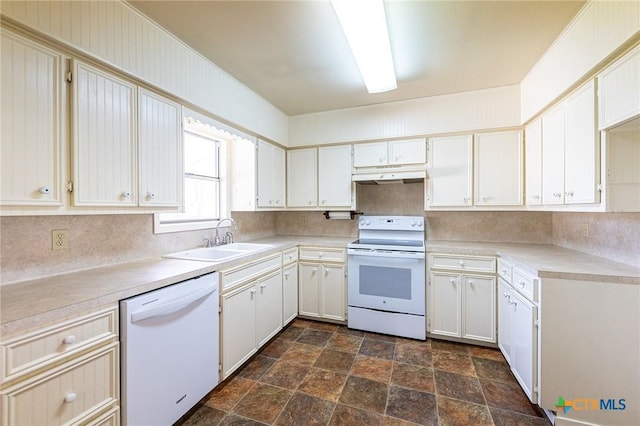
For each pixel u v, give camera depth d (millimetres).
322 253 2998
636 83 1262
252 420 1614
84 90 1346
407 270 2648
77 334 1104
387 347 2475
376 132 2982
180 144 1909
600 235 1983
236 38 1825
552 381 1562
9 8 1081
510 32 1749
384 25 1565
